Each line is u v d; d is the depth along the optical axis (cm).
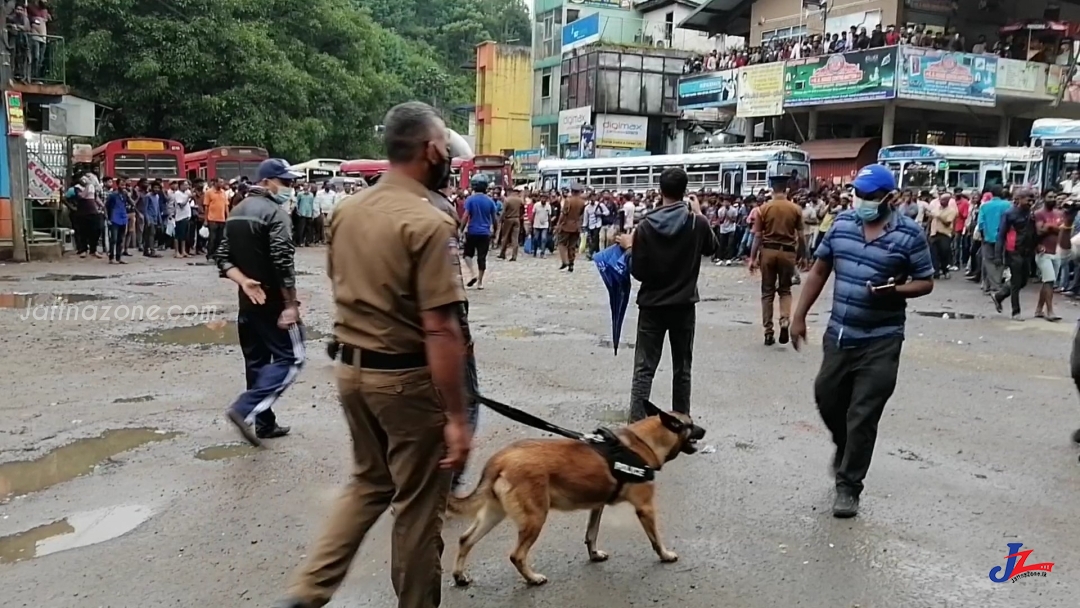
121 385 773
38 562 423
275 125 3500
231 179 3012
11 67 1822
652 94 4031
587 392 772
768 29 3428
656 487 534
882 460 596
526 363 891
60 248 1973
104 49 3150
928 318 1250
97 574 411
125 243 2036
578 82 4116
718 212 2212
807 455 601
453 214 350
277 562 425
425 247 293
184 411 691
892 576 420
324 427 650
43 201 2102
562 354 941
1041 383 838
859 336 490
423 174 313
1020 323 1209
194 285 1491
